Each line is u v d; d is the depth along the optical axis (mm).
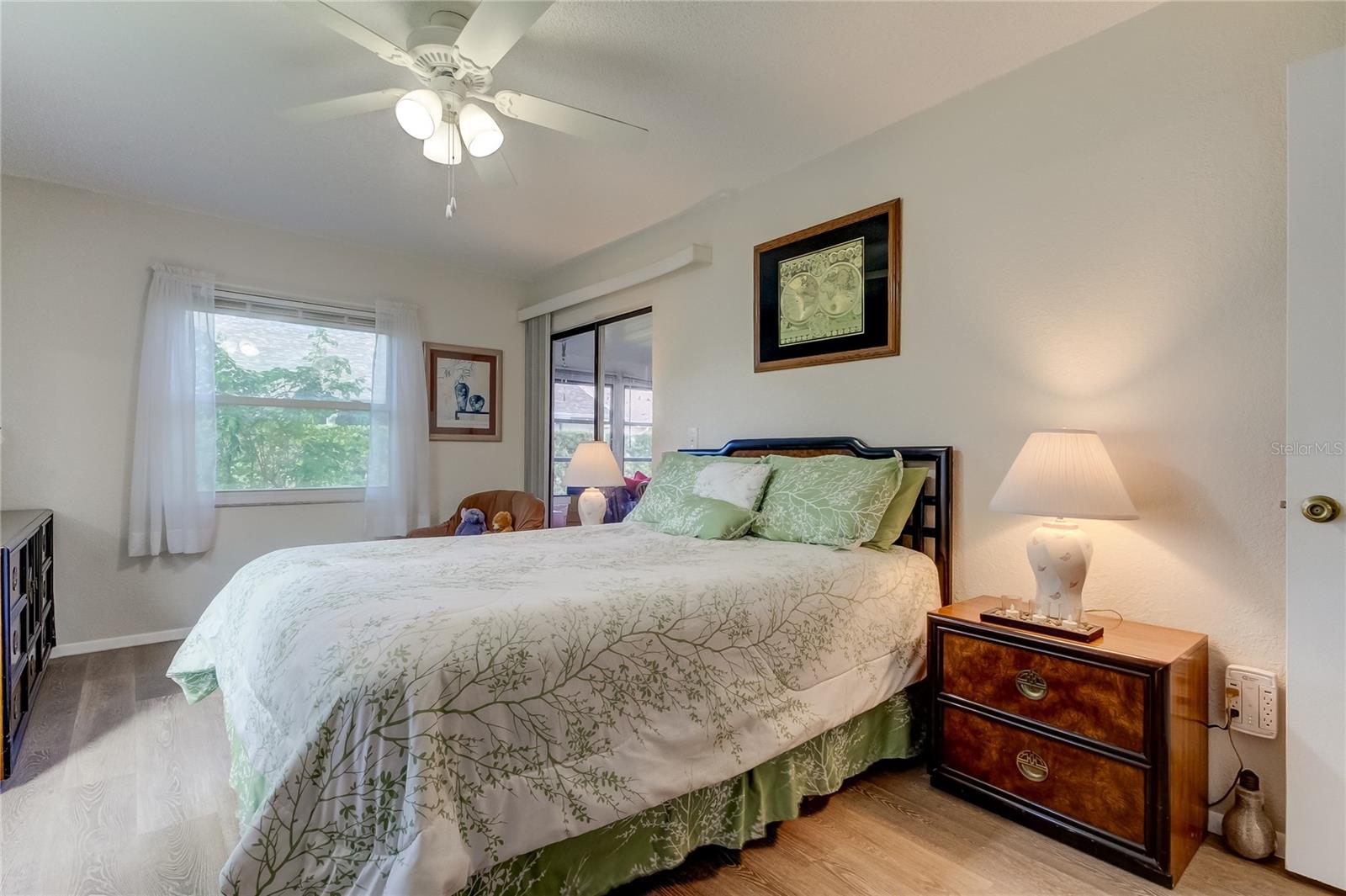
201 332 3535
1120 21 2014
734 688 1628
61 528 3207
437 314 4531
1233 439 1812
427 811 1094
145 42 2045
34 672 2598
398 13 1911
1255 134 1775
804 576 1938
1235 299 1810
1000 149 2324
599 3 1880
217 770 2102
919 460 2564
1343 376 1561
